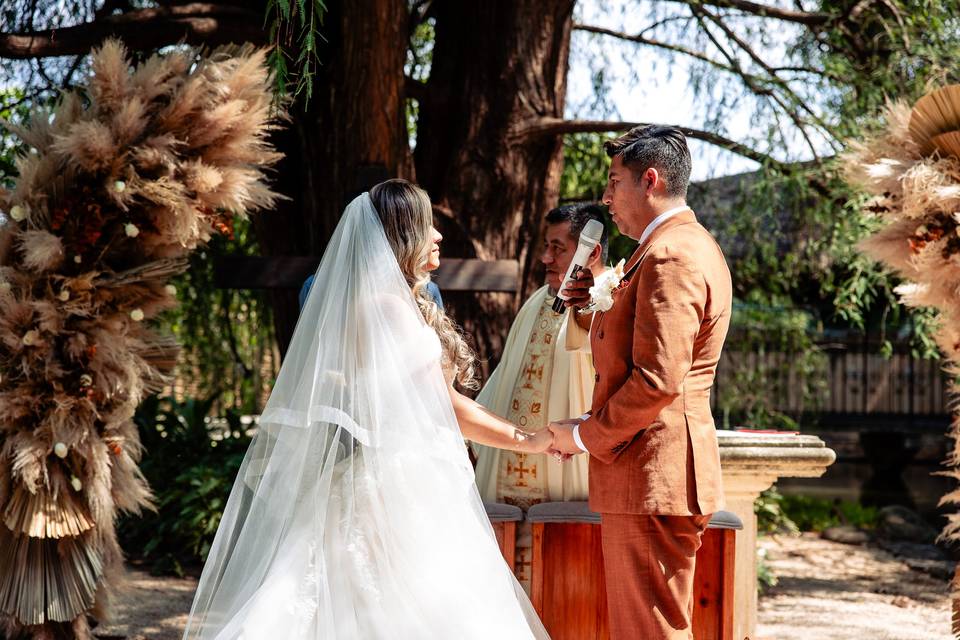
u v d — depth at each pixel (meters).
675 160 3.04
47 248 3.62
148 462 7.44
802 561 7.81
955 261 3.58
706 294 2.91
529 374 3.87
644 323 2.84
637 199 3.06
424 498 2.97
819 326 8.91
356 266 3.09
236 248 8.61
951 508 11.09
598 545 3.72
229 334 9.16
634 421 2.85
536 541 3.64
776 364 9.08
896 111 3.77
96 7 6.82
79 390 3.73
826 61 7.33
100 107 3.79
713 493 2.96
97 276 3.82
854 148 3.91
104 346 3.76
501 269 6.03
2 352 3.74
